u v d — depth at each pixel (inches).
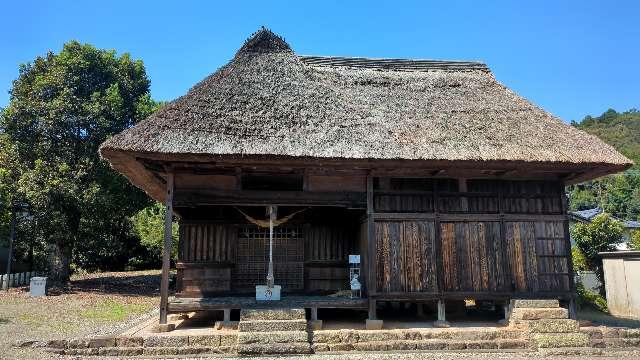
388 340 391.5
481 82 547.8
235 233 508.4
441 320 429.4
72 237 833.5
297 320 389.7
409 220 445.1
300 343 370.6
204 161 395.2
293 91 466.0
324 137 412.2
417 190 453.7
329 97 469.7
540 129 462.9
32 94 834.8
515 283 443.2
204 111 419.5
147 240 1115.9
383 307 550.9
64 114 804.6
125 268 1314.0
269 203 431.8
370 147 406.6
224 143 391.2
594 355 378.3
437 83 534.6
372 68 558.3
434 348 387.5
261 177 473.4
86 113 816.3
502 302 494.6
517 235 454.0
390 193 449.7
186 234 502.3
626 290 593.6
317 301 420.8
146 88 956.6
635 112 3545.8
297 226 515.2
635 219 1788.9
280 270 507.8
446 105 490.6
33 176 753.0
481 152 416.8
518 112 488.4
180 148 379.9
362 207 443.8
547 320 407.2
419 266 436.8
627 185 1923.0
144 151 373.1
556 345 389.4
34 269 1000.2
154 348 366.3
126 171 451.5
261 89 460.1
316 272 509.4
